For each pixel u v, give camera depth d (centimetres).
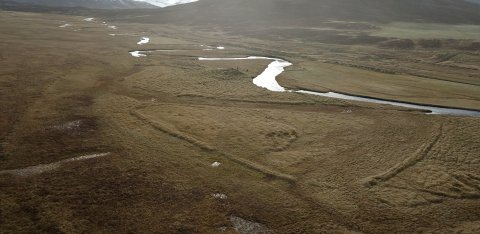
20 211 3105
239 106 6456
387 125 5759
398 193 3725
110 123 5169
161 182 3716
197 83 7781
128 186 3606
